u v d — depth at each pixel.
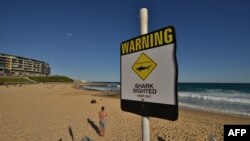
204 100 37.97
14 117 16.06
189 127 14.63
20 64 147.75
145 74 2.37
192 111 24.56
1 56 131.88
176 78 2.00
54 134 12.03
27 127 13.28
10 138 10.95
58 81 155.88
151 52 2.29
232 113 23.36
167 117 2.08
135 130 13.38
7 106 21.83
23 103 25.19
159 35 2.19
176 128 14.20
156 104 2.21
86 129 13.40
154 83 2.25
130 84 2.60
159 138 12.02
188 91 65.31
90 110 21.36
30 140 10.80
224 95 47.31
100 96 45.22
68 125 14.23
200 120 17.94
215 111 24.81
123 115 18.48
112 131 13.12
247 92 58.16
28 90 57.50
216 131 13.88
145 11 2.44
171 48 2.05
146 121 2.39
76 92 57.53
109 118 17.16
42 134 11.92
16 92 46.84
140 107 2.42
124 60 2.73
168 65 2.09
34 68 165.38
